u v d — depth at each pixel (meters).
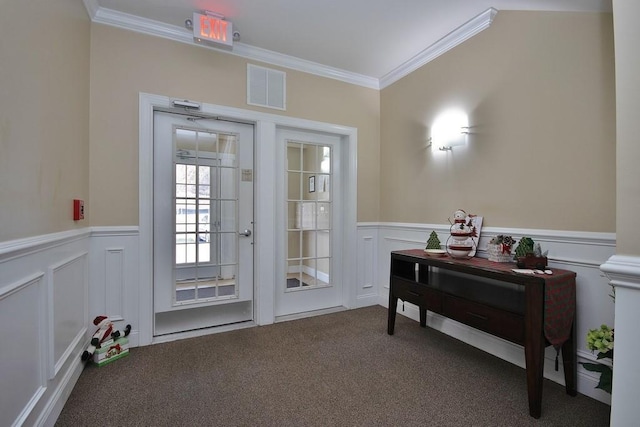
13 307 1.16
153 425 1.49
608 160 1.68
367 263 3.40
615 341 0.91
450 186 2.62
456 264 2.05
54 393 1.54
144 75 2.40
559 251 1.87
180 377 1.92
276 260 3.04
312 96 3.09
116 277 2.31
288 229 3.12
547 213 1.94
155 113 2.54
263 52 2.81
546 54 1.94
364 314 3.13
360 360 2.16
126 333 2.29
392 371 2.02
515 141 2.11
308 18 2.35
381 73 3.29
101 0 2.16
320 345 2.40
